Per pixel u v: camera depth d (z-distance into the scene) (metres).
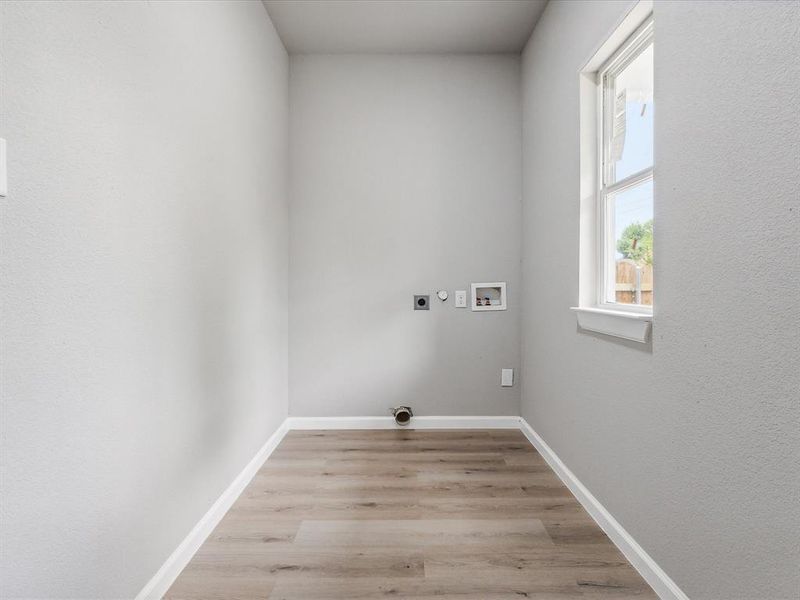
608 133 1.91
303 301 3.02
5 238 0.84
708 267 1.13
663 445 1.34
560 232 2.25
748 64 0.99
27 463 0.89
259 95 2.38
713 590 1.13
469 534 1.71
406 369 3.04
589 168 1.98
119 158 1.17
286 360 2.97
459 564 1.53
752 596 1.00
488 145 3.00
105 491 1.12
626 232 1.78
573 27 2.07
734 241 1.04
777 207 0.92
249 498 2.02
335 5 2.47
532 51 2.74
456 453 2.58
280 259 2.81
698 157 1.16
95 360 1.08
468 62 3.01
